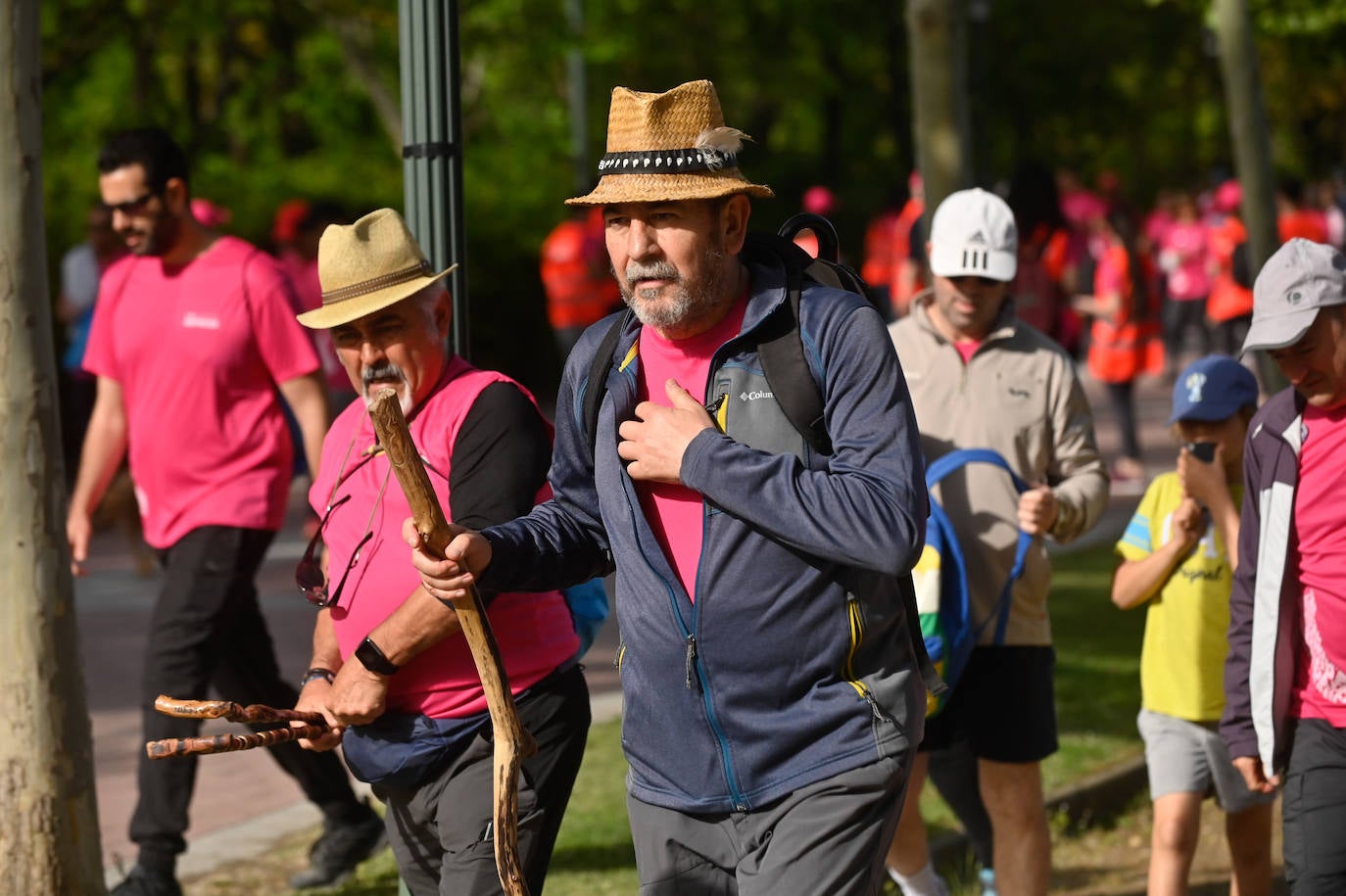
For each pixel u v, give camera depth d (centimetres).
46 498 1466
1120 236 4288
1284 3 4291
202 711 1130
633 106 995
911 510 965
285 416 1775
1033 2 9262
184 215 1748
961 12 2594
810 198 5119
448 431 1184
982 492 1527
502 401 1181
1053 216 2747
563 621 1230
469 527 1151
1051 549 3534
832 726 1002
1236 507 1498
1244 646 1327
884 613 1014
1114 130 10888
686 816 1044
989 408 1554
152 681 1698
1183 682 1522
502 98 8194
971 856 1870
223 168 6362
